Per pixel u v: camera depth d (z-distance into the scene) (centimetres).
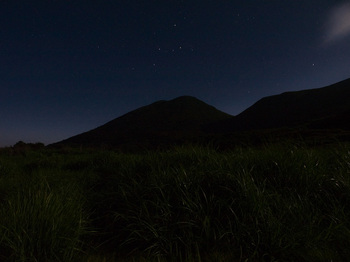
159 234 231
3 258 184
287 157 338
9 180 431
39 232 198
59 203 245
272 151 364
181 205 258
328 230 213
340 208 250
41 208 221
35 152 1076
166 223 240
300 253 196
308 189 286
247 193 250
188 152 416
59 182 399
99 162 616
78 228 224
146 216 249
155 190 282
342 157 336
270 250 202
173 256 204
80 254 215
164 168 355
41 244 195
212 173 296
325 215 251
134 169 393
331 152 372
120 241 242
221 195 273
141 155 507
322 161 337
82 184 411
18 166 632
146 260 205
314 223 236
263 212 234
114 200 309
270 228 217
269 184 298
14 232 194
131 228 251
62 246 203
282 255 198
